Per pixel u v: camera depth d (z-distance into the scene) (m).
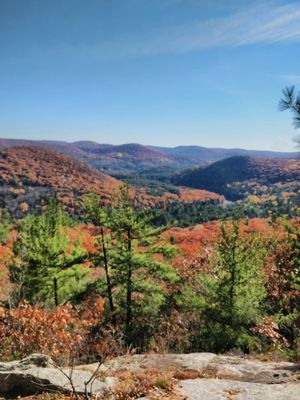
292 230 15.84
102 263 20.41
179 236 47.38
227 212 159.50
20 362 9.03
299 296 19.23
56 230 21.88
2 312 12.67
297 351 14.02
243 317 16.94
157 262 20.28
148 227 20.38
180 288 22.84
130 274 20.16
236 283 17.20
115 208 19.86
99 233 20.22
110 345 14.37
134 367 9.66
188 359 10.38
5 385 7.79
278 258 22.03
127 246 20.44
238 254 17.30
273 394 6.97
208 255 25.89
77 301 20.83
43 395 7.38
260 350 15.80
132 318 19.88
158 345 17.45
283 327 18.06
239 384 7.74
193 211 173.12
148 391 7.38
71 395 7.19
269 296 21.30
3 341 12.45
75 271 22.11
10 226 44.03
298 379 8.45
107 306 19.95
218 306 17.34
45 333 12.37
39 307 17.36
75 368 9.19
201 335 17.45
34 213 23.14
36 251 20.34
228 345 16.58
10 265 20.66
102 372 8.35
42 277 20.38
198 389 7.46
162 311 20.75
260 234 18.92
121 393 7.23
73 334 14.12
